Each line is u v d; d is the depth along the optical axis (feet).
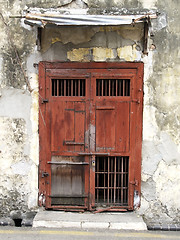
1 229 13.75
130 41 13.84
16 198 14.71
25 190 14.67
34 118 14.34
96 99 14.12
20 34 14.03
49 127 14.32
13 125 14.44
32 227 13.75
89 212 14.60
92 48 13.91
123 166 14.76
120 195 15.03
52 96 14.19
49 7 13.83
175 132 14.33
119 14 13.62
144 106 14.17
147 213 14.58
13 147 14.53
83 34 13.82
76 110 14.20
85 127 14.24
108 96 14.12
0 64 14.20
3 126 14.46
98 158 14.65
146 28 13.50
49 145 14.39
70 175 14.52
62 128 14.29
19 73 14.21
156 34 13.87
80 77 14.06
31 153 14.51
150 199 14.55
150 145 14.34
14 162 14.61
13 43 14.08
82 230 13.52
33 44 14.03
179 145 14.38
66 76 14.06
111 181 14.66
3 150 14.56
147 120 14.24
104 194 14.69
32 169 14.57
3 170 14.62
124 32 13.79
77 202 14.66
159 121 14.26
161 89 14.12
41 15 12.29
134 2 13.71
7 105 14.37
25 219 14.43
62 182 14.56
